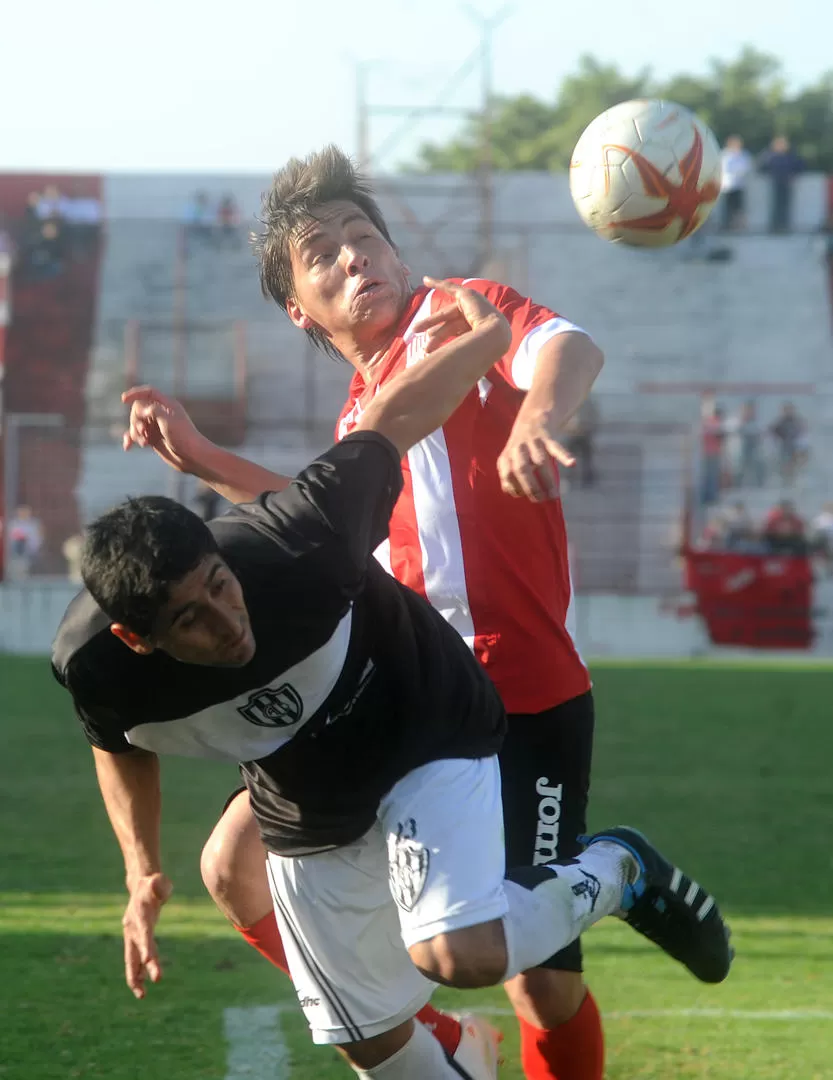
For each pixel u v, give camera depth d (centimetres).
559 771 1189
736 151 10106
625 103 1323
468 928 992
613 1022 1419
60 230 10131
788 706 4569
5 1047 1329
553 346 1088
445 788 1024
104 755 1068
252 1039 1359
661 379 9731
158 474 8562
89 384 9481
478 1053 1161
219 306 10019
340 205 1234
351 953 1086
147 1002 1473
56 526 8431
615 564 8162
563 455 958
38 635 6881
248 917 1207
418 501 1184
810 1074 1254
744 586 6862
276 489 1234
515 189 10550
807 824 2619
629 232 1309
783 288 9988
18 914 1873
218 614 869
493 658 1173
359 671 998
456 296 1109
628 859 1133
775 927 1831
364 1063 1119
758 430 8012
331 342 1299
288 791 1050
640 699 4747
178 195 10756
